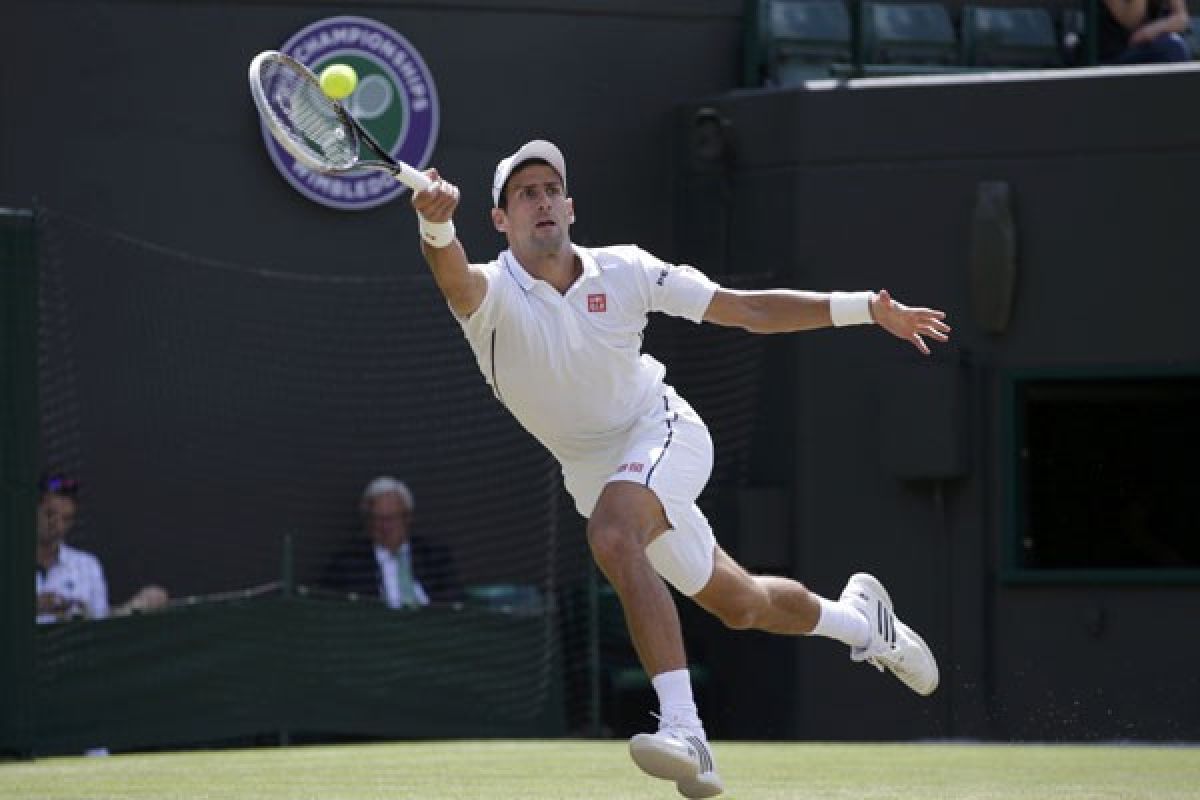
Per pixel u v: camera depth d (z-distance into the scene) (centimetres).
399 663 3853
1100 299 4197
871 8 4788
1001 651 4212
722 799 2130
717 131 4481
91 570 3891
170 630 3597
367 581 4344
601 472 2003
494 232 4616
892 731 4219
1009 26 4881
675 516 1911
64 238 4312
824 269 4344
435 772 2620
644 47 4700
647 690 4309
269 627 3706
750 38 4703
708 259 4538
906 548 4262
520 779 2473
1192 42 4966
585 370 1928
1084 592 4169
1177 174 4166
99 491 4262
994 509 4231
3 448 3103
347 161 1842
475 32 4600
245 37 4456
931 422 4212
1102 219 4197
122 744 3531
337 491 4431
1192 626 4112
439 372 4506
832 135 4344
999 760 2908
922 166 4288
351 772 2620
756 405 4419
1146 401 4338
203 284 4388
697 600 2058
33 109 4334
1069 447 4338
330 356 4453
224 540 4347
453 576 4347
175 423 4334
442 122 4578
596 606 4309
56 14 4353
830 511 4306
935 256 4275
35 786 2366
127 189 4378
